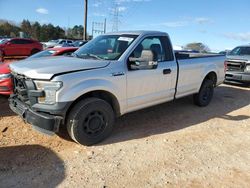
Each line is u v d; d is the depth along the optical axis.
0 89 6.13
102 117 4.29
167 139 4.63
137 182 3.34
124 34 5.09
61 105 3.77
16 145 4.14
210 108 6.74
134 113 5.97
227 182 3.44
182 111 6.32
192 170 3.68
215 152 4.26
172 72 5.39
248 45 11.00
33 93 3.86
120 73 4.39
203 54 6.89
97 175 3.45
